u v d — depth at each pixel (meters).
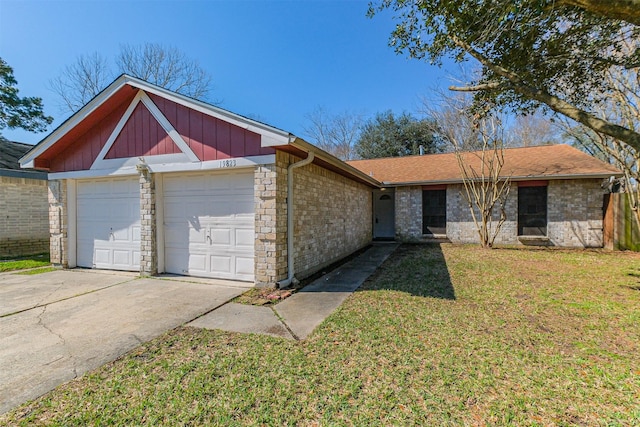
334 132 27.33
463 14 4.26
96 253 7.47
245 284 5.86
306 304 4.79
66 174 7.33
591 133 14.19
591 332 3.66
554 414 2.19
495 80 5.51
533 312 4.36
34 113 15.73
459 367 2.85
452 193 12.91
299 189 6.45
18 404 2.32
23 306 4.64
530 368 2.83
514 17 3.89
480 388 2.51
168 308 4.56
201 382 2.61
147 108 6.45
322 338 3.51
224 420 2.14
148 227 6.52
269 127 5.12
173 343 3.39
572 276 6.61
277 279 5.58
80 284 5.95
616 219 10.58
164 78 19.69
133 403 2.33
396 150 22.94
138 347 3.29
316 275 6.95
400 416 2.18
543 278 6.45
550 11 3.75
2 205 9.38
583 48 4.74
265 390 2.49
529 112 6.04
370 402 2.33
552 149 13.69
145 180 6.52
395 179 13.61
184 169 6.11
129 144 6.63
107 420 2.14
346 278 6.64
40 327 3.84
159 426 2.08
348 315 4.27
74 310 4.47
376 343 3.36
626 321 3.99
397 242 13.57
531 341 3.41
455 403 2.32
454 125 11.98
